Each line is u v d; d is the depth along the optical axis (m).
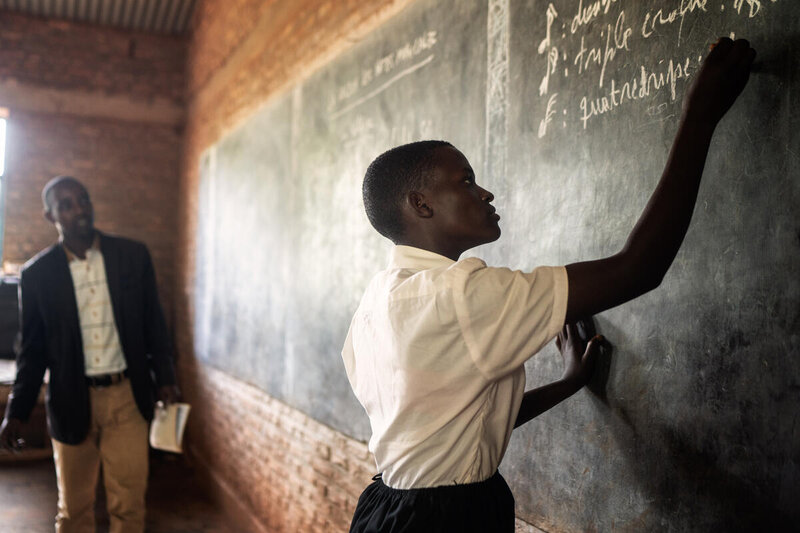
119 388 3.10
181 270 6.21
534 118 1.68
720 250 1.19
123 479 3.10
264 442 3.69
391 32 2.44
